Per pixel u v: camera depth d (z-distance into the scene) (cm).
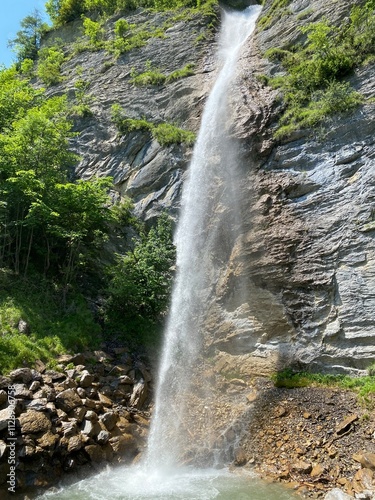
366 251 1159
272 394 1085
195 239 1598
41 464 827
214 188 1628
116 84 2461
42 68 2864
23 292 1284
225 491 804
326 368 1114
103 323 1365
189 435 1020
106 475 891
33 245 1445
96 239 1586
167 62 2527
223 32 2773
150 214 1783
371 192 1212
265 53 2091
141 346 1331
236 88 1934
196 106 2092
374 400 953
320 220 1278
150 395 1155
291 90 1681
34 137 1441
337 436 899
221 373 1248
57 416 900
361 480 778
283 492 788
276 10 2375
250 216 1427
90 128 2180
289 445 915
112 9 3369
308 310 1193
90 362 1165
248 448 944
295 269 1250
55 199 1386
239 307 1330
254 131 1622
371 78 1443
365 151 1295
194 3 3036
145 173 1903
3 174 1428
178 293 1517
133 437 991
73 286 1436
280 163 1485
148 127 2064
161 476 893
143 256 1501
